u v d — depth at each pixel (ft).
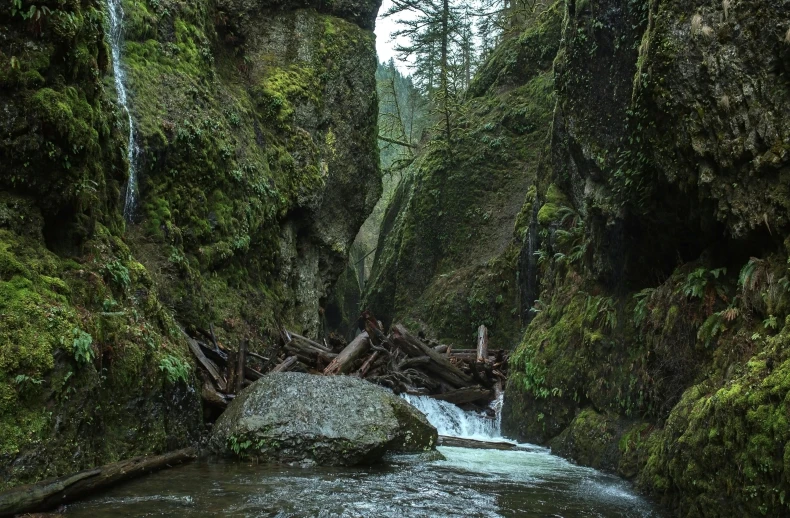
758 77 19.20
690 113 21.06
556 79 35.35
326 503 18.04
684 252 26.03
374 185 66.44
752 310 19.36
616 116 29.07
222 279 43.21
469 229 83.10
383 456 26.13
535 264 55.52
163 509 16.90
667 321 23.86
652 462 20.89
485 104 90.99
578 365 30.68
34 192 21.40
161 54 43.21
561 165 43.42
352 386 28.02
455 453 29.48
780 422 14.74
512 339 66.28
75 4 22.71
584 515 18.15
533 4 97.76
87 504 17.28
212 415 29.09
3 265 19.04
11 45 20.77
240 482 20.63
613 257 30.50
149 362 24.03
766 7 18.97
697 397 19.60
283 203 52.11
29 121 20.79
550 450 30.89
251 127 51.29
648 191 25.30
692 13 21.07
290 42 59.72
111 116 27.91
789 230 18.29
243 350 34.06
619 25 28.22
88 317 20.93
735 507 15.80
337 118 61.72
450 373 46.32
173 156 40.50
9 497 15.62
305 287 56.90
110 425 21.53
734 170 20.06
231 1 55.16
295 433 24.86
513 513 18.11
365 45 64.75
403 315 83.61
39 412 17.90
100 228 26.00
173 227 38.42
